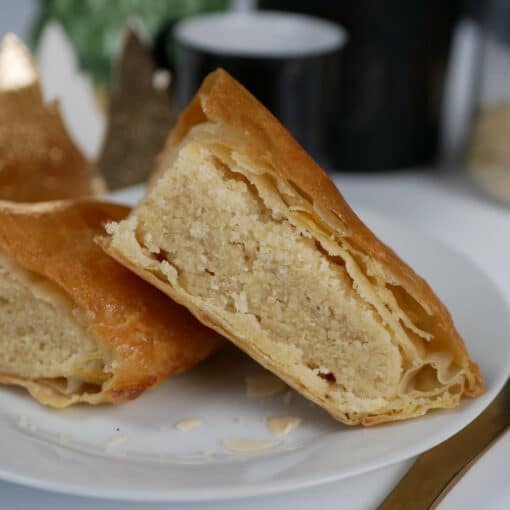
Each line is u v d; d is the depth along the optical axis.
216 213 0.44
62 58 0.64
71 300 0.45
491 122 0.66
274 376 0.48
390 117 0.68
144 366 0.45
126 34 0.64
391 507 0.42
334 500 0.42
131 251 0.44
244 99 0.44
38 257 0.45
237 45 0.66
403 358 0.44
